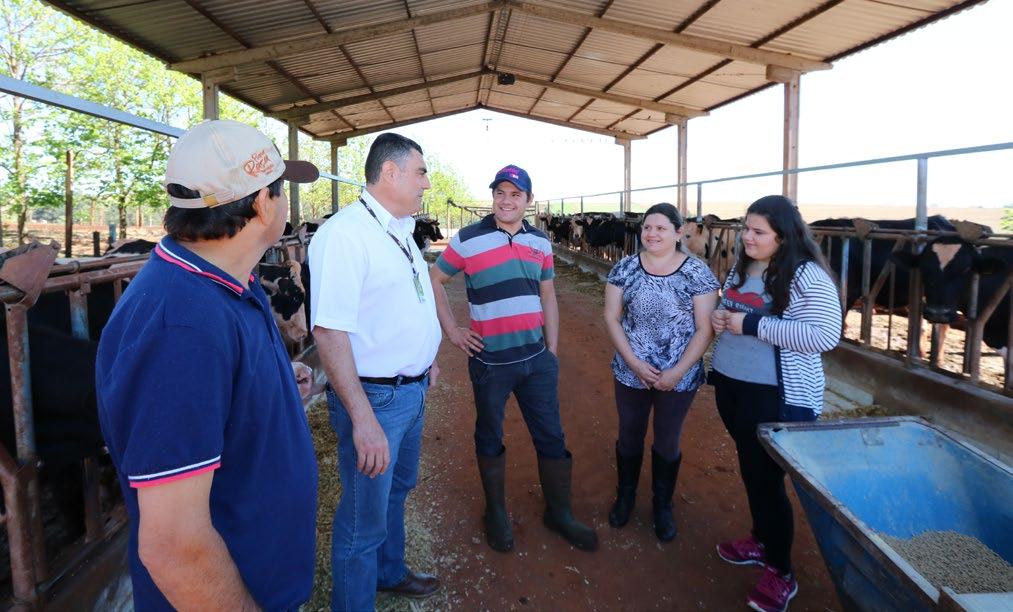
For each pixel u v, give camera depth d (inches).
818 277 83.7
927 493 76.1
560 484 109.0
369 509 75.7
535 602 93.7
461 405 180.4
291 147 494.9
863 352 188.9
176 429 34.6
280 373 46.0
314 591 94.0
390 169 72.2
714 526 114.3
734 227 286.0
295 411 47.9
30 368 69.2
